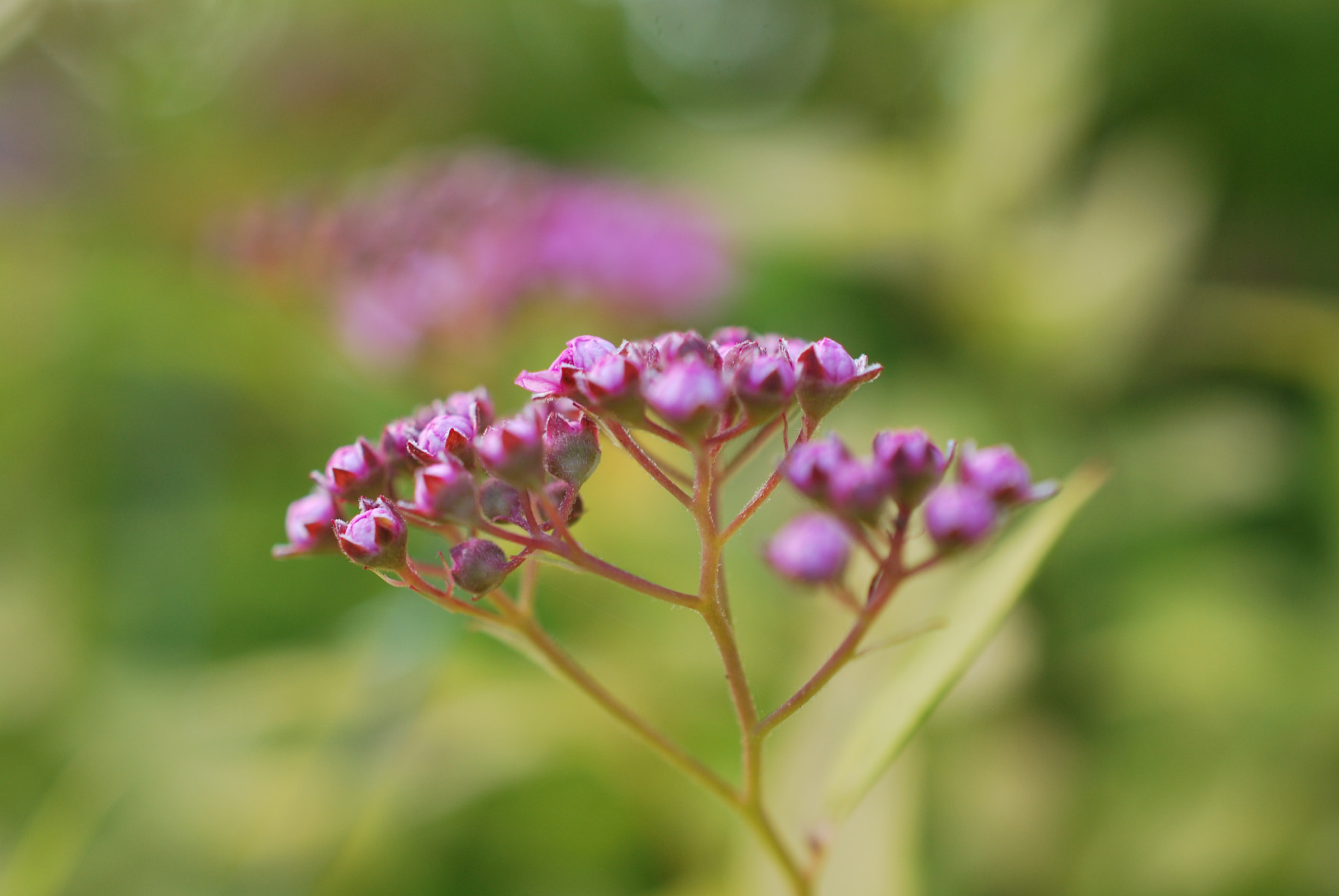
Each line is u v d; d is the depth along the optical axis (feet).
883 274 0.72
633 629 0.55
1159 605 0.62
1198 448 0.68
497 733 0.52
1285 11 0.95
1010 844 0.51
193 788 0.52
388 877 0.52
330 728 0.51
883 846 0.46
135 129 1.01
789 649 0.53
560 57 1.33
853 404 0.68
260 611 0.69
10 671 0.63
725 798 0.41
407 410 0.71
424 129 1.14
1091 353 0.66
